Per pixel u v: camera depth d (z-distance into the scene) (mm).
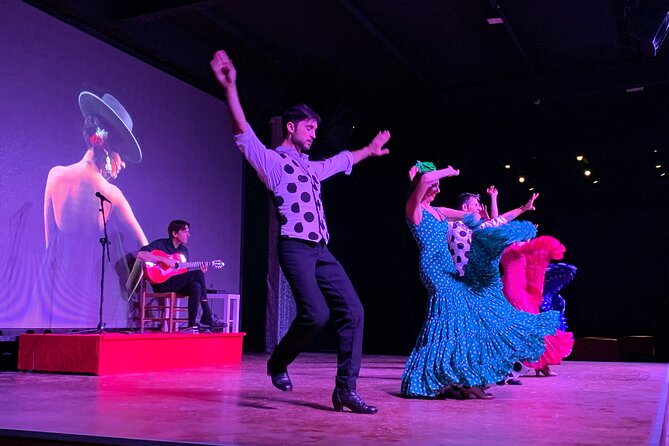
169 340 5559
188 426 2094
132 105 7133
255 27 7762
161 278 6406
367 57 8461
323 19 7539
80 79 6516
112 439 1840
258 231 9781
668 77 8062
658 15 5824
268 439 1857
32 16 6055
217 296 7379
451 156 10062
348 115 8875
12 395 3182
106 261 6582
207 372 5066
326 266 2814
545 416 2459
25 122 5902
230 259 8508
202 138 8148
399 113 9742
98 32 6910
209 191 8195
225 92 2689
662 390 3602
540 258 4828
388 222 10594
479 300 3305
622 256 11531
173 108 7711
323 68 8719
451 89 9391
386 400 3045
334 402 2598
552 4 7016
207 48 8211
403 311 10703
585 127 9414
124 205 6883
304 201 2812
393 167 10430
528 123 9633
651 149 9398
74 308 6199
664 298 11352
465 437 1938
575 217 11680
